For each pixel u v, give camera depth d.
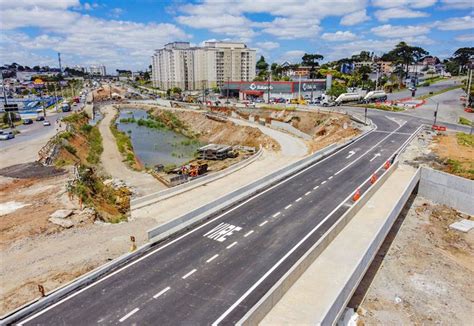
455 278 25.95
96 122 101.06
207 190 36.53
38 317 16.95
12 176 39.34
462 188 36.22
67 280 19.84
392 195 33.41
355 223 27.50
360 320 21.34
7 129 72.31
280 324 16.38
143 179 47.22
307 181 37.69
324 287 19.31
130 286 19.31
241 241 24.55
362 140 56.62
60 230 25.91
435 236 31.84
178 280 19.89
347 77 169.88
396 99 112.94
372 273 26.33
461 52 186.88
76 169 42.19
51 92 179.38
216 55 189.38
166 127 102.56
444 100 105.56
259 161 51.53
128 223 27.67
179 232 25.83
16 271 20.67
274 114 90.56
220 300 18.22
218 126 87.25
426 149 49.47
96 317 16.94
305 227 26.77
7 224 26.69
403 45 159.75
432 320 21.75
